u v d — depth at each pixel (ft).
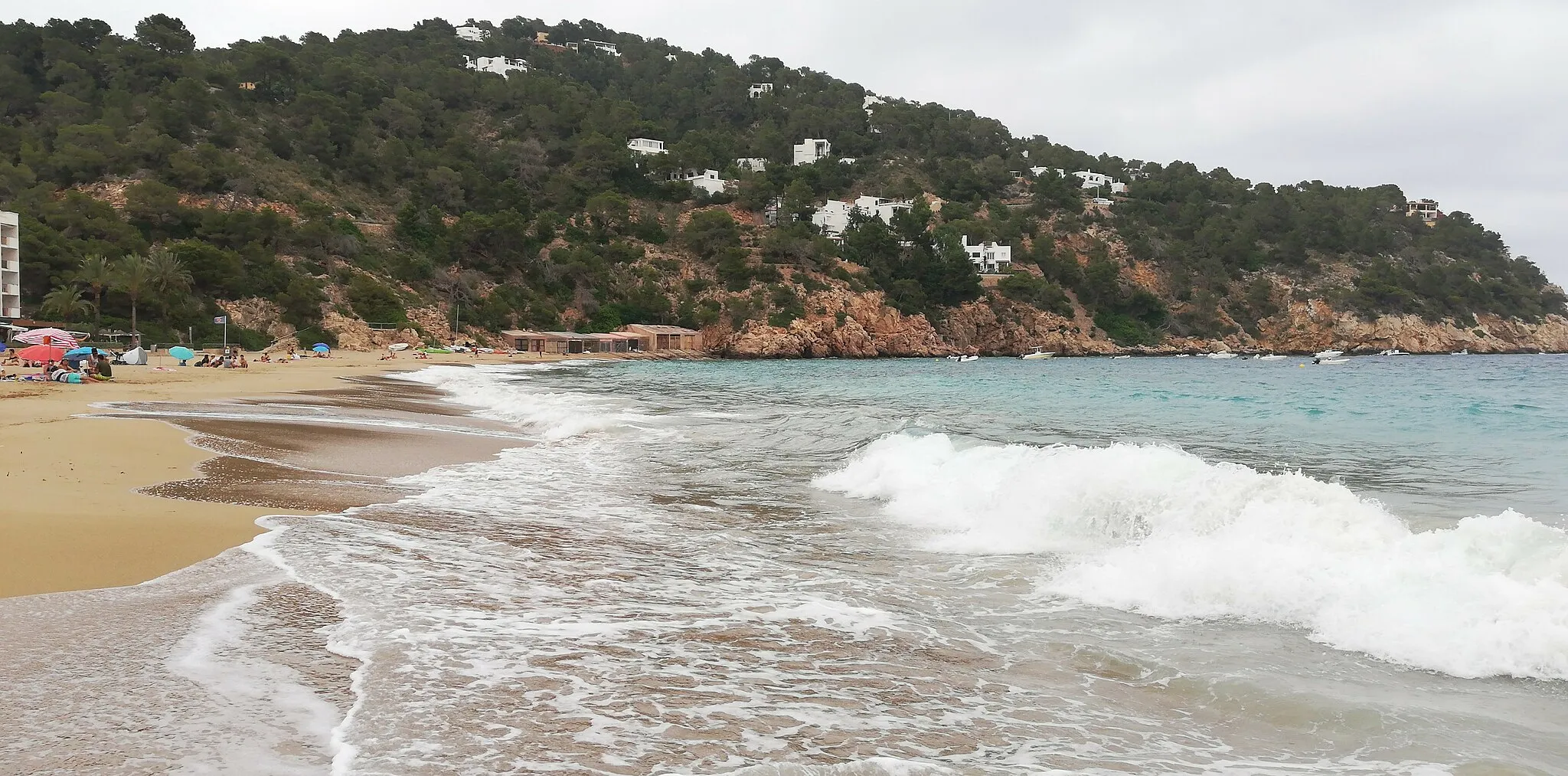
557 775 15.24
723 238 505.25
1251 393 138.31
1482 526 27.43
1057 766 16.69
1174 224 651.25
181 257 311.27
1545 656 21.67
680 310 466.29
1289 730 18.67
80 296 273.75
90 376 131.44
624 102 653.71
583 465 59.72
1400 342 545.44
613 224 506.07
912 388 158.40
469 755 15.92
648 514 43.09
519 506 44.06
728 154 643.04
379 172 463.01
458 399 129.80
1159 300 571.69
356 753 15.72
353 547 32.48
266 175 407.03
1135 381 186.29
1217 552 29.73
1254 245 618.85
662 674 20.85
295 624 23.17
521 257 443.32
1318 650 23.52
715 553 34.96
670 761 16.06
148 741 15.75
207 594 25.64
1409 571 26.16
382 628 23.16
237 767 14.90
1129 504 36.29
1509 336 569.23
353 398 122.21
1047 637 24.72
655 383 184.96
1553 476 50.03
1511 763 16.94
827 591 29.43
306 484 47.67
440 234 433.89
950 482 46.21
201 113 417.90
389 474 53.72
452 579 28.78
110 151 364.79
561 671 20.71
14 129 378.53
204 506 38.75
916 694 20.29
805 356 460.96
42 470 46.32
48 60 444.96
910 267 529.45
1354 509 31.01
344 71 515.50
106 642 21.16
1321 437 71.46
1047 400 120.98
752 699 19.57
